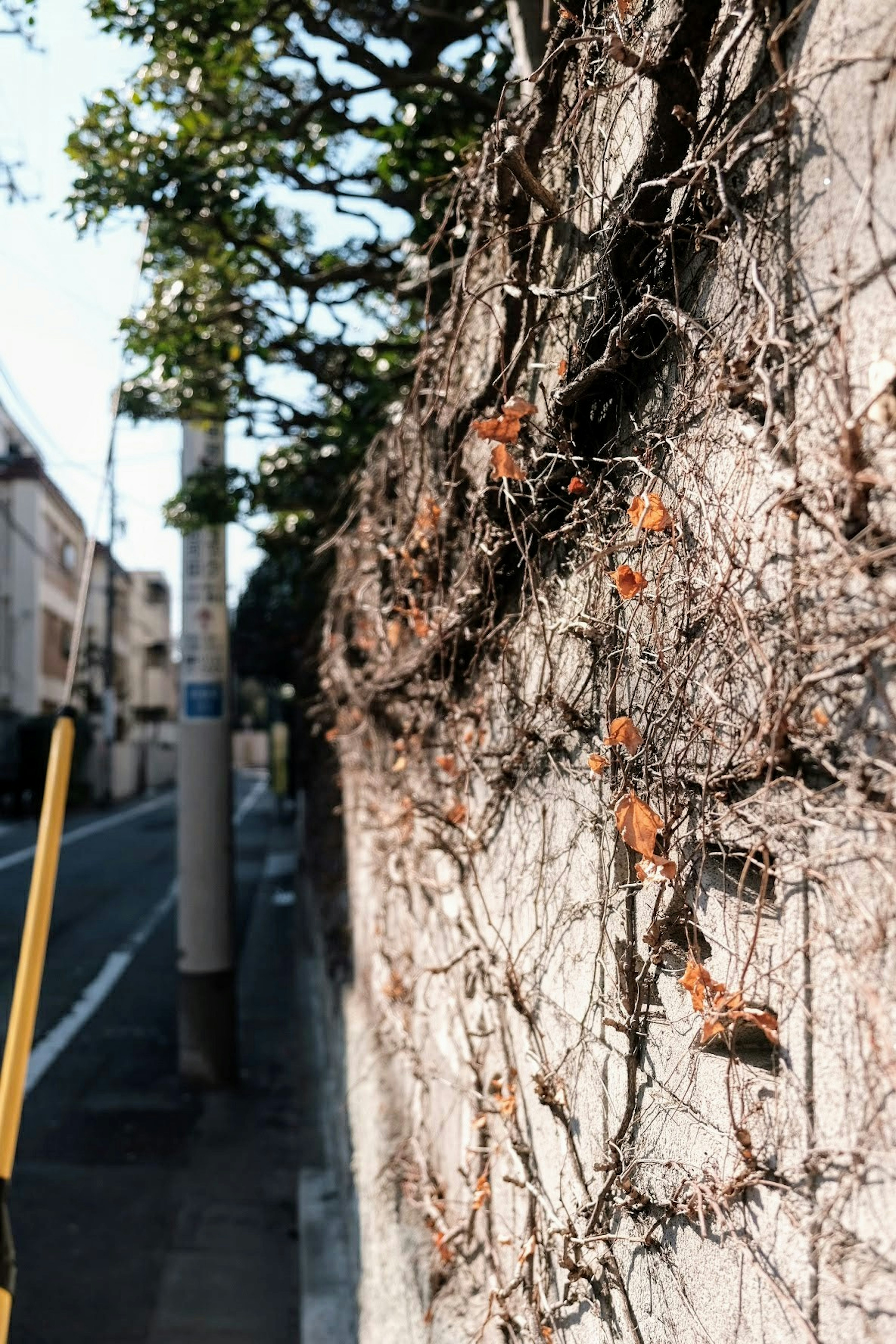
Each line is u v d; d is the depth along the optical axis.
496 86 5.41
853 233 1.11
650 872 1.58
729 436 1.35
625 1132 1.67
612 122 1.75
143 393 6.73
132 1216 5.55
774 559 1.24
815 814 1.15
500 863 2.57
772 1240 1.21
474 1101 2.76
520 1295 2.26
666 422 1.56
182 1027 7.75
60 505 39.78
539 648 2.21
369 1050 4.70
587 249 1.87
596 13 1.87
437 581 3.06
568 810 2.03
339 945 7.00
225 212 5.49
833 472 1.12
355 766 5.50
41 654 37.16
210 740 7.80
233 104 5.62
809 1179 1.15
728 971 1.37
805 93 1.22
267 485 7.00
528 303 2.17
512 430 2.01
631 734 1.61
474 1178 2.72
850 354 1.11
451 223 4.02
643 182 1.58
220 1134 6.76
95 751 40.34
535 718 2.22
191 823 7.79
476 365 2.56
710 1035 1.31
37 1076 7.95
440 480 2.94
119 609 52.22
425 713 3.46
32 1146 6.53
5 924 14.59
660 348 1.59
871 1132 1.04
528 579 2.29
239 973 11.60
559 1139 2.05
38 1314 4.53
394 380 5.90
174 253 5.99
